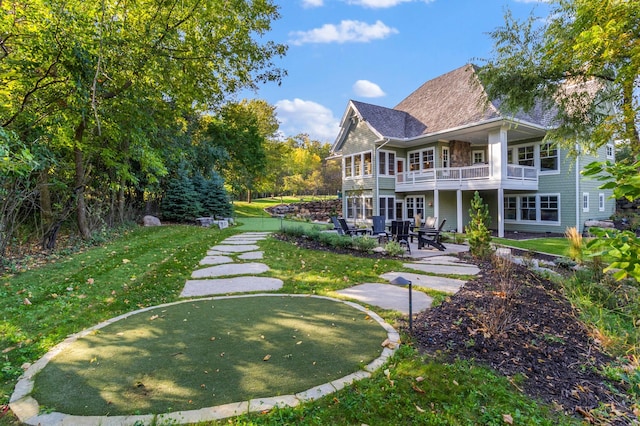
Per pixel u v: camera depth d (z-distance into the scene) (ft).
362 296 16.34
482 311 13.32
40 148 24.57
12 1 19.33
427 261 25.91
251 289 17.70
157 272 20.80
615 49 17.98
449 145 57.52
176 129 50.85
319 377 8.61
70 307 14.24
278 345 10.65
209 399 7.64
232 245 33.76
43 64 20.95
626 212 50.98
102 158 35.01
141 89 26.96
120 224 44.27
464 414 7.13
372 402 7.46
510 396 7.95
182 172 59.72
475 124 46.39
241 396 7.76
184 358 9.76
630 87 21.02
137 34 25.61
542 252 32.96
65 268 21.07
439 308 14.17
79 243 30.40
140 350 10.32
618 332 12.52
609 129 23.20
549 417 7.38
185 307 14.69
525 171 50.24
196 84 31.73
